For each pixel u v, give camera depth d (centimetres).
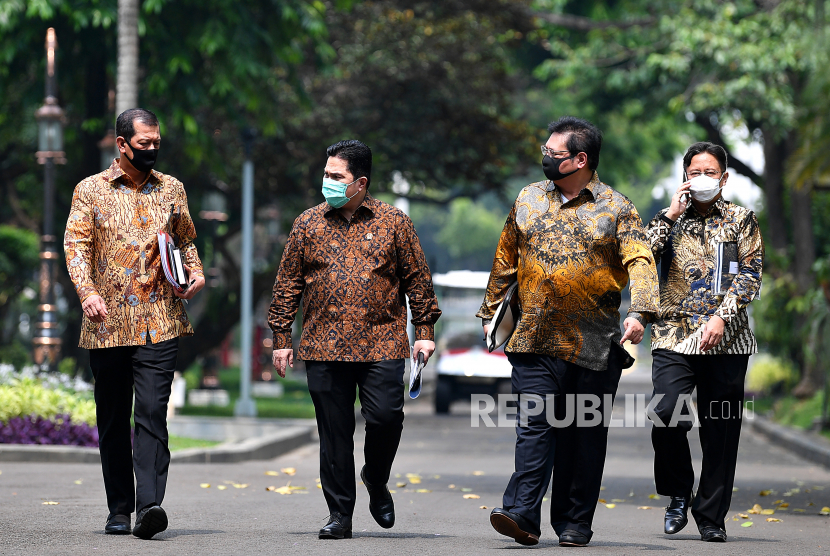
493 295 1617
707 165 1719
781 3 6075
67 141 5891
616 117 9731
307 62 6406
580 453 1580
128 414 1639
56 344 4725
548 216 1566
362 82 6394
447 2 6681
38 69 5291
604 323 1561
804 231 6438
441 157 6750
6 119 6153
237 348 15500
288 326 1662
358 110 6481
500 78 6756
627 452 4147
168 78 5078
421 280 1659
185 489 2423
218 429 4406
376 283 1628
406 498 2439
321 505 2150
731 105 6378
